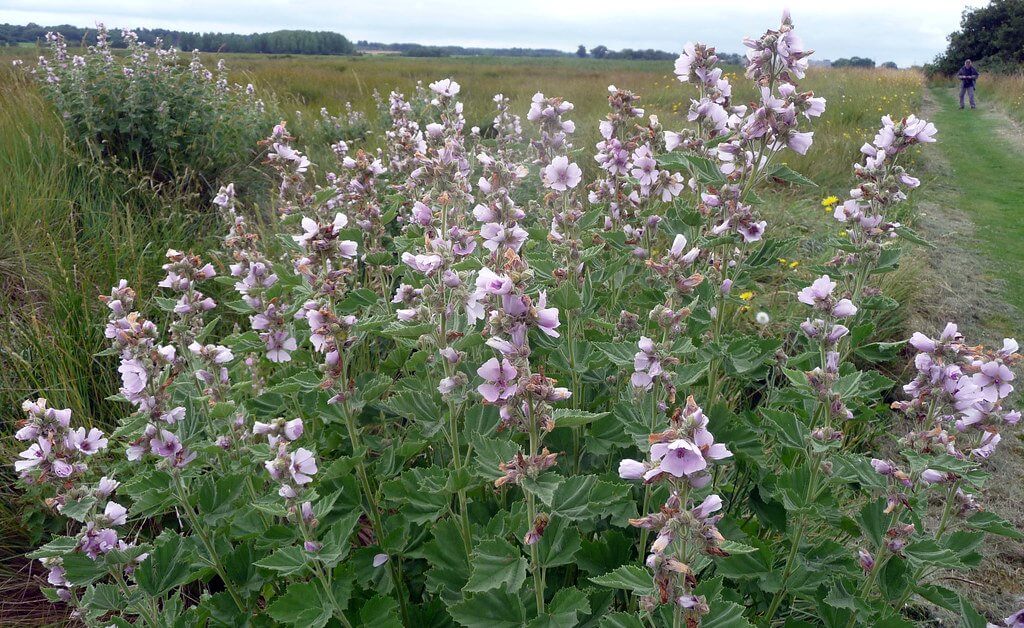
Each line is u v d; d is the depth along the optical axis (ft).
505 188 9.80
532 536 7.23
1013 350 8.39
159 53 29.40
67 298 16.03
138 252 18.92
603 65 148.46
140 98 25.17
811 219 26.21
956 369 8.04
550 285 11.56
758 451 10.31
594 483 8.11
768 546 9.12
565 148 15.12
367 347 13.94
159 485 8.80
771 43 10.14
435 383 10.11
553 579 9.51
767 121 10.05
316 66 81.41
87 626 9.26
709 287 10.71
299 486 7.89
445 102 15.87
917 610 11.19
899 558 8.66
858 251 11.62
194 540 9.40
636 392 9.29
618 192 13.42
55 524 12.14
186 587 11.49
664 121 43.62
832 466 8.66
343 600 8.38
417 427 10.98
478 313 8.30
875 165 11.60
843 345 12.01
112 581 11.10
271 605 8.02
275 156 13.56
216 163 26.13
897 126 11.37
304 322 12.70
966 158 47.85
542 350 10.89
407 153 15.46
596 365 10.77
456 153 13.06
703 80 12.46
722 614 6.77
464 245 9.98
